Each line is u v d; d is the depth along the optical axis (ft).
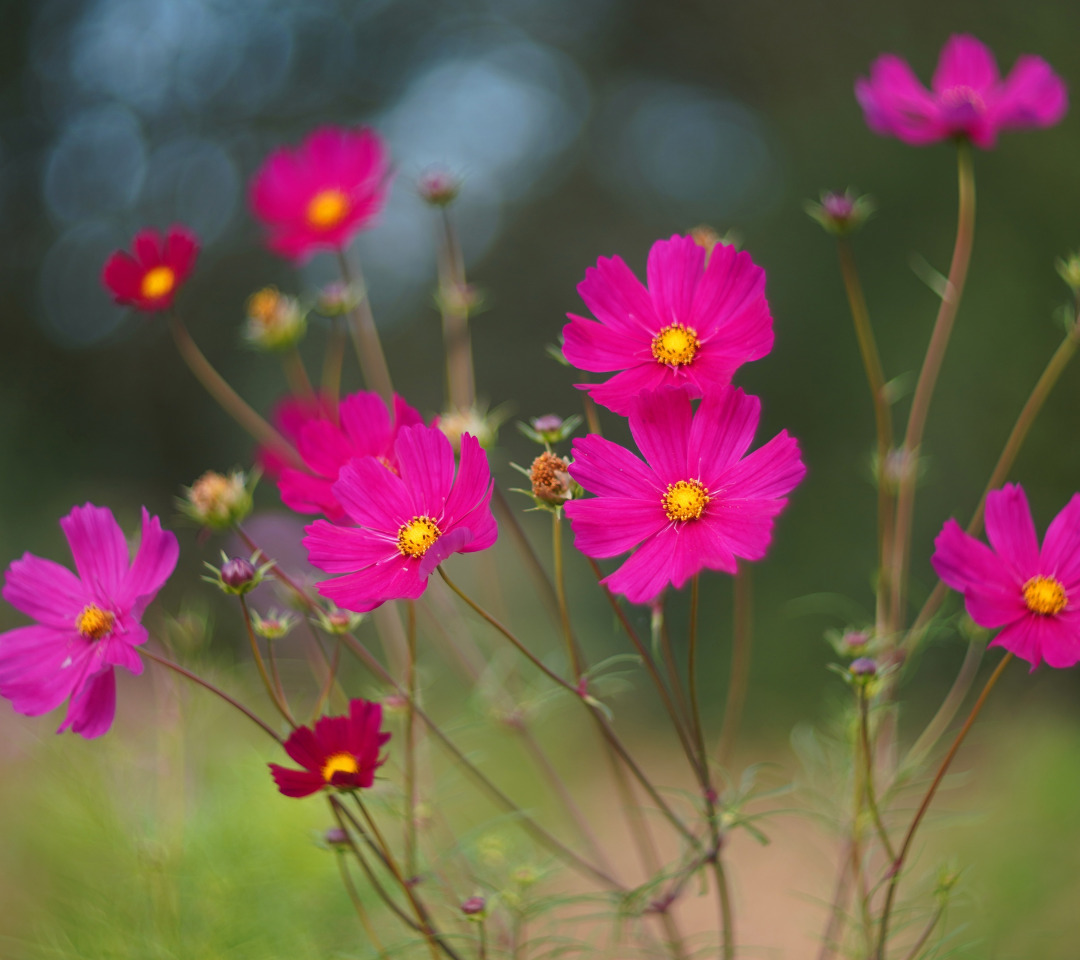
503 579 8.93
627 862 5.32
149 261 3.85
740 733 9.51
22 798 4.35
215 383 3.94
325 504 3.48
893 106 3.90
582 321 3.41
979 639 3.79
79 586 3.43
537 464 3.40
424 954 3.76
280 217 4.04
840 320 12.81
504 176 18.85
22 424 15.33
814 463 12.46
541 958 3.64
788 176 14.51
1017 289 11.10
